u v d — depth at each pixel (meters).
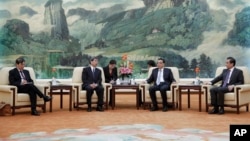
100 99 7.92
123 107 8.62
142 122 6.11
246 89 7.35
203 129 5.37
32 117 6.80
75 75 8.39
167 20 13.02
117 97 11.42
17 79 7.47
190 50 13.00
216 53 13.04
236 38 13.07
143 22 12.99
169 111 7.73
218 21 13.10
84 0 12.91
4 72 7.58
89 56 12.85
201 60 12.99
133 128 5.47
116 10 12.98
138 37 12.95
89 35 12.89
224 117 6.74
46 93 7.79
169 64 12.95
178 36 13.01
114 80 8.80
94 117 6.78
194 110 7.92
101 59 12.88
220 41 13.05
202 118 6.61
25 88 7.28
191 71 12.95
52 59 12.66
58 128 5.49
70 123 6.02
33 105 7.20
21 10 12.55
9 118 6.66
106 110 7.98
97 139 4.59
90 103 7.86
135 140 4.53
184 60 12.97
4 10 12.43
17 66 7.57
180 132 5.11
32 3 12.66
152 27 12.99
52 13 12.75
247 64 13.02
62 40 12.77
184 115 7.04
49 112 7.62
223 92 7.26
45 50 12.64
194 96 11.66
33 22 12.62
